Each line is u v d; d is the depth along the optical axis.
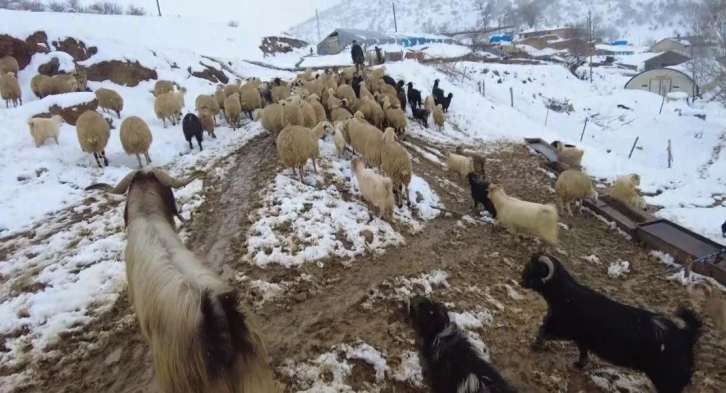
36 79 16.66
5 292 6.10
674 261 7.44
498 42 62.47
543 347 5.26
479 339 5.37
